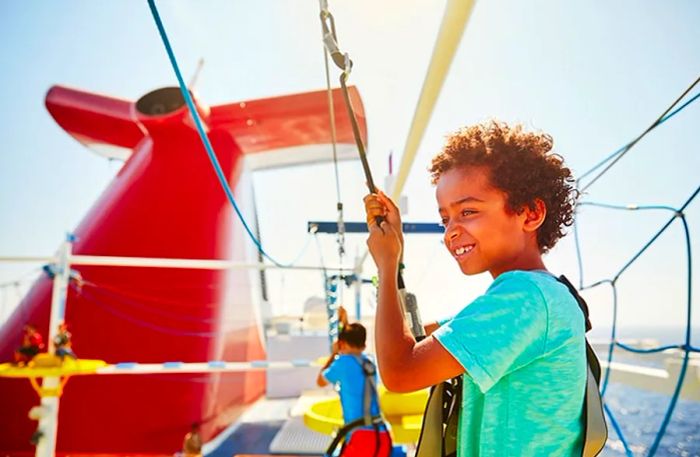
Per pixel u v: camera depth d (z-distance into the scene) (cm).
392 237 107
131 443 1363
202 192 1691
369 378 366
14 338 1531
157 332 1520
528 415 89
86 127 1731
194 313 1566
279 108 1689
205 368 759
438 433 105
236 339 1633
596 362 107
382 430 353
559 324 91
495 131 107
